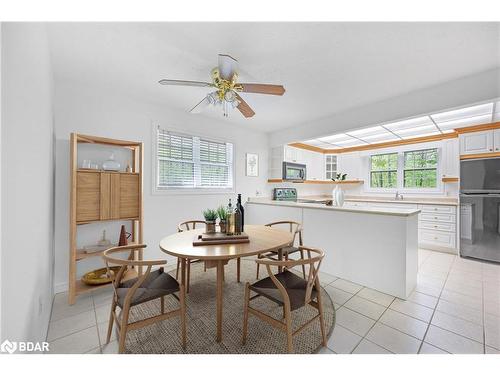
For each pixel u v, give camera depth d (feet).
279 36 5.56
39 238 4.48
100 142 8.39
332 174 19.54
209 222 6.75
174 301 7.25
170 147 10.94
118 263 4.68
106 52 6.27
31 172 3.76
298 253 10.82
